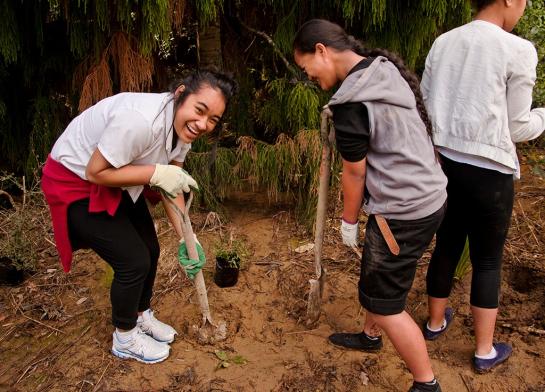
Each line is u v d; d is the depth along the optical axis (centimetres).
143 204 252
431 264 261
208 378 248
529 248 335
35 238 347
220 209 374
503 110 209
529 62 204
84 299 303
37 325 286
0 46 317
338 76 204
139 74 322
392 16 331
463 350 267
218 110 209
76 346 269
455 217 241
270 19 365
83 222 222
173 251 339
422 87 233
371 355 263
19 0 320
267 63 381
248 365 256
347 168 201
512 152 215
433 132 222
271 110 364
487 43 207
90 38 326
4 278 313
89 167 203
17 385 247
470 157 216
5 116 386
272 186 360
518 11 212
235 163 362
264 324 285
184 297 302
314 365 257
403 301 217
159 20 292
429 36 356
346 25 345
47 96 377
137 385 244
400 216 203
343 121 190
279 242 353
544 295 297
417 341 216
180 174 214
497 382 247
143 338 257
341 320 288
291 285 313
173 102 211
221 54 376
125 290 234
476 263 241
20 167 414
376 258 211
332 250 343
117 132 197
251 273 323
